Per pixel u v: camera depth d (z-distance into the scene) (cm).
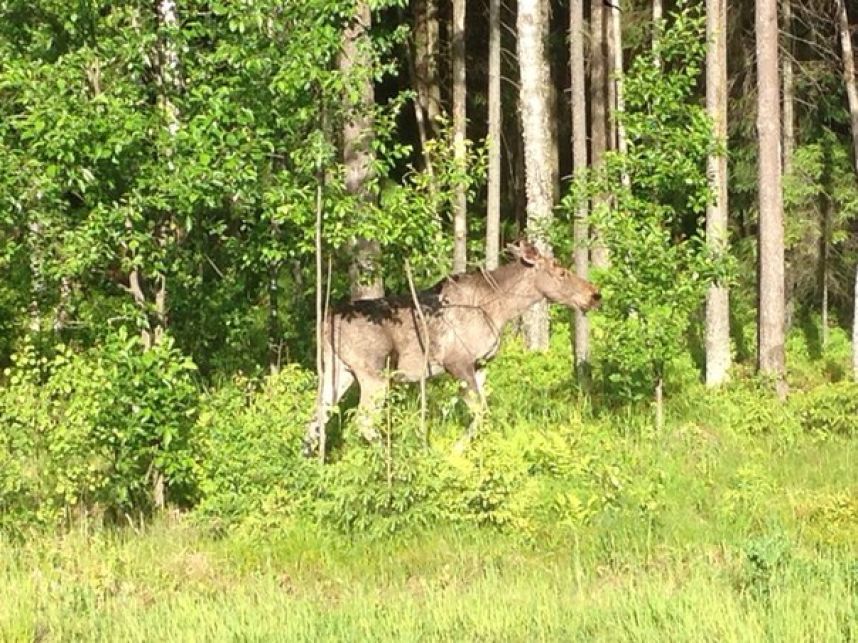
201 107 1334
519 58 2056
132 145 1299
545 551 1194
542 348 2245
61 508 1277
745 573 1044
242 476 1286
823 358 2786
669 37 1559
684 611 934
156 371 1273
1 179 1265
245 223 1441
